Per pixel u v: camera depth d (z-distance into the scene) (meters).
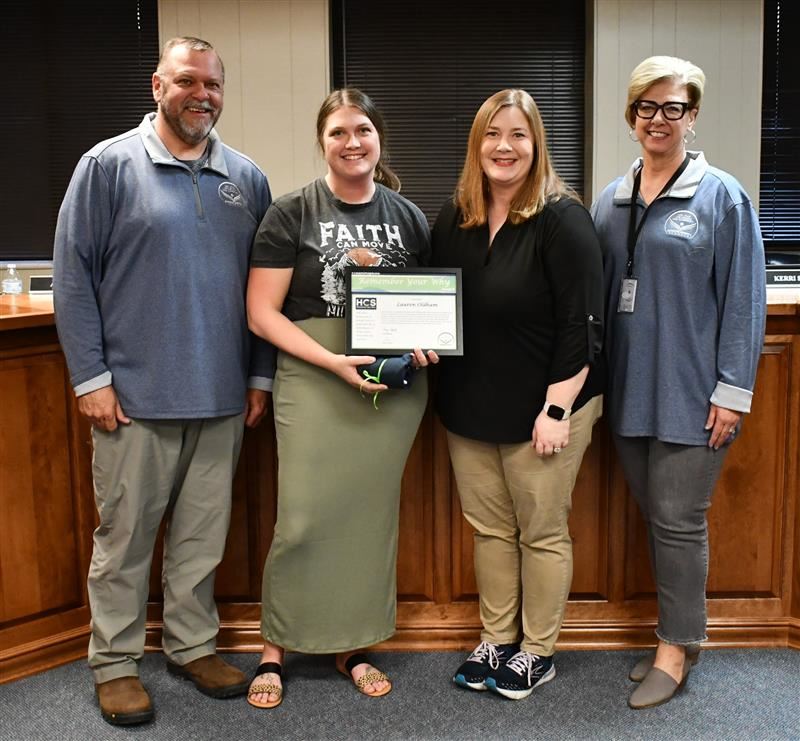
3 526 2.35
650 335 2.12
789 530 2.50
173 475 2.17
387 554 2.27
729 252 2.06
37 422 2.38
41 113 4.42
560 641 2.54
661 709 2.19
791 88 4.40
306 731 2.11
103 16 4.36
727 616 2.54
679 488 2.15
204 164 2.12
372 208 2.14
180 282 2.06
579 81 4.47
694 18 4.27
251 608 2.54
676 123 2.02
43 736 2.10
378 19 4.46
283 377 2.16
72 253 2.02
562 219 2.00
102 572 2.18
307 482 2.14
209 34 4.28
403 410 2.17
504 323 2.05
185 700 2.26
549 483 2.12
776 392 2.45
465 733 2.09
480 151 2.04
